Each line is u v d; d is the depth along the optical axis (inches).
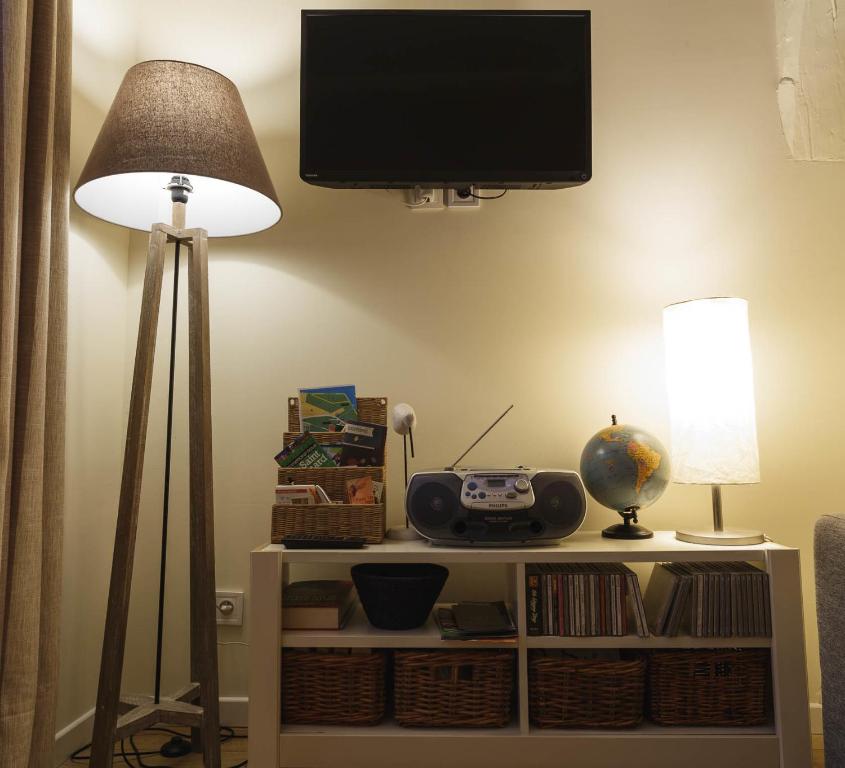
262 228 66.9
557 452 70.6
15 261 45.7
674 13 74.5
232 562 70.0
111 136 56.4
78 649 63.8
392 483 70.6
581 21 68.1
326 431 62.6
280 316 72.6
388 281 72.8
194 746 63.7
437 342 72.0
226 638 69.3
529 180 67.2
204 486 58.1
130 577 53.6
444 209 73.3
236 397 71.8
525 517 56.4
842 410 69.5
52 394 53.7
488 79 67.8
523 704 54.1
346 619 59.9
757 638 54.4
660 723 55.5
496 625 56.2
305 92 67.6
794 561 54.2
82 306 64.8
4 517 46.5
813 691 66.9
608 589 55.4
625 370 71.1
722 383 58.9
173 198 60.8
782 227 71.8
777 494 69.0
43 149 50.9
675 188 72.7
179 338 72.9
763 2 74.3
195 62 74.7
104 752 51.3
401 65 68.0
